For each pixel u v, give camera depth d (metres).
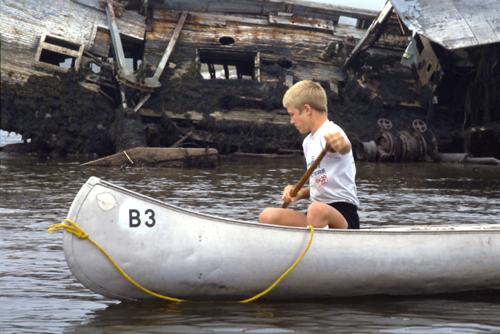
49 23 36.97
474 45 34.38
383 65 41.25
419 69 39.53
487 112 38.38
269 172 28.94
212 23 40.16
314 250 8.71
